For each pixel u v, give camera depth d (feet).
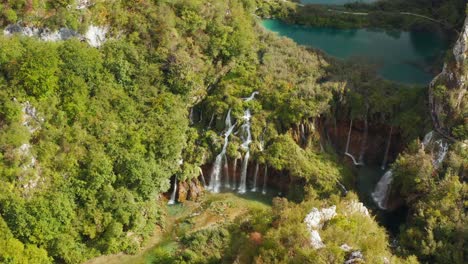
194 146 234.79
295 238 152.15
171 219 221.05
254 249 158.61
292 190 226.17
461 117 216.13
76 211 199.41
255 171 235.61
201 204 228.63
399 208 219.61
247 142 237.86
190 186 230.27
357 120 242.78
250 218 191.42
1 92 202.08
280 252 149.69
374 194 231.30
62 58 217.97
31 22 223.30
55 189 197.47
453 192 192.85
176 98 239.71
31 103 205.87
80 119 214.69
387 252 158.20
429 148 219.00
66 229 195.00
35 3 223.51
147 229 212.43
